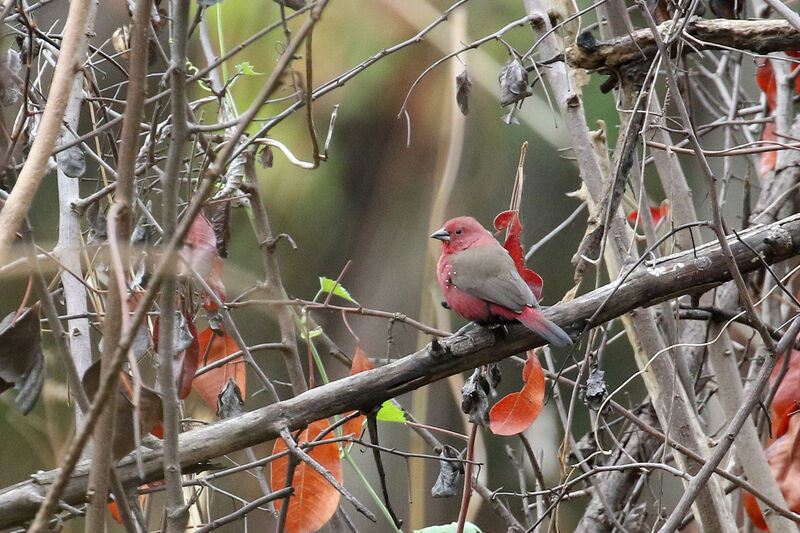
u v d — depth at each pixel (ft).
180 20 16.61
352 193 61.16
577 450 29.63
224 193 26.25
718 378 28.45
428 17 56.18
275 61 44.73
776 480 27.96
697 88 40.45
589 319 24.38
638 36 25.62
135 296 22.25
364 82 57.21
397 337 61.36
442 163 54.65
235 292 39.47
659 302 25.03
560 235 61.21
